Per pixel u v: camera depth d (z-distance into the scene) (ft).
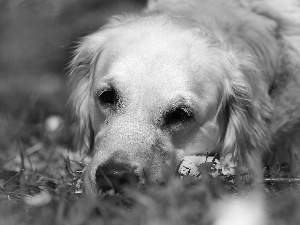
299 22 14.49
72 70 13.60
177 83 11.39
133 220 8.02
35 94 20.63
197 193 9.05
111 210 8.61
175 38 12.12
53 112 20.62
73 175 11.54
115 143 10.57
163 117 11.17
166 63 11.59
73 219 8.21
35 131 17.63
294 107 13.98
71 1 21.54
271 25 14.42
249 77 12.81
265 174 11.88
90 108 12.41
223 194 9.41
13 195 10.18
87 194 10.07
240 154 12.59
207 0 14.60
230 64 12.58
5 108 19.84
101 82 11.76
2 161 13.87
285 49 14.33
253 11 14.80
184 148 11.69
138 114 11.09
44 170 12.60
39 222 8.41
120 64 11.69
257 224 8.05
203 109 11.84
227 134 12.65
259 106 12.84
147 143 10.68
